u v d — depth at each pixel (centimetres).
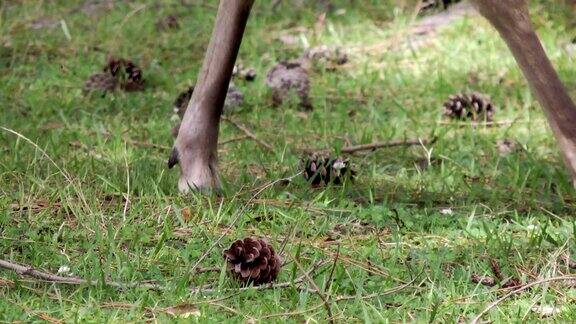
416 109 1291
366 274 801
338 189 1001
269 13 1678
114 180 975
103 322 705
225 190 955
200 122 966
